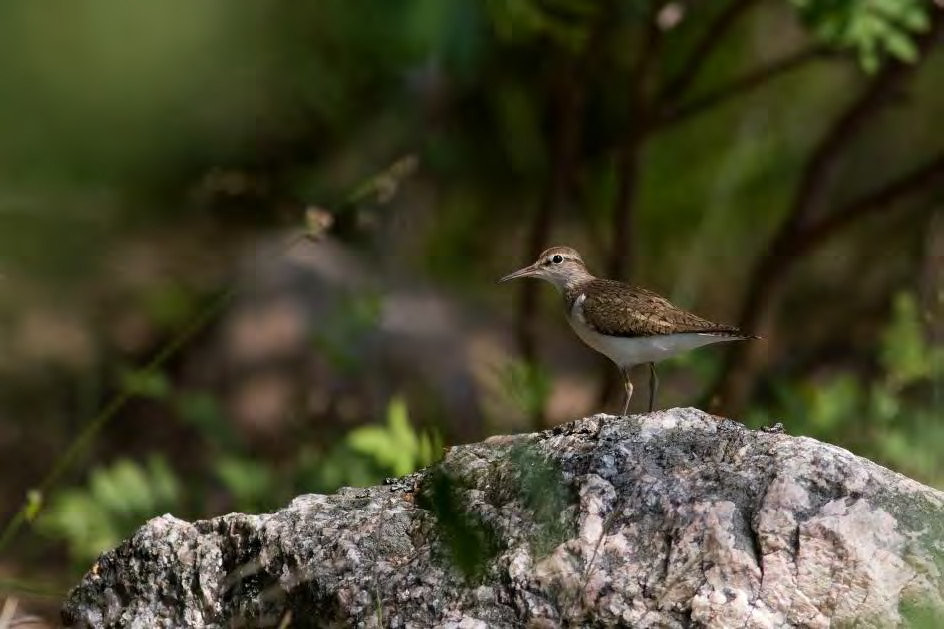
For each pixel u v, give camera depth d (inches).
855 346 633.0
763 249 673.0
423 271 614.2
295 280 546.0
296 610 237.1
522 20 474.6
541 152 679.7
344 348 462.3
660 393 543.2
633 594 215.0
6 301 550.6
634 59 655.1
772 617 207.9
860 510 219.9
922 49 503.8
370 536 240.5
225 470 408.2
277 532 246.8
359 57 516.4
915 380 465.4
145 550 258.2
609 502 229.6
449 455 258.8
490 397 522.6
